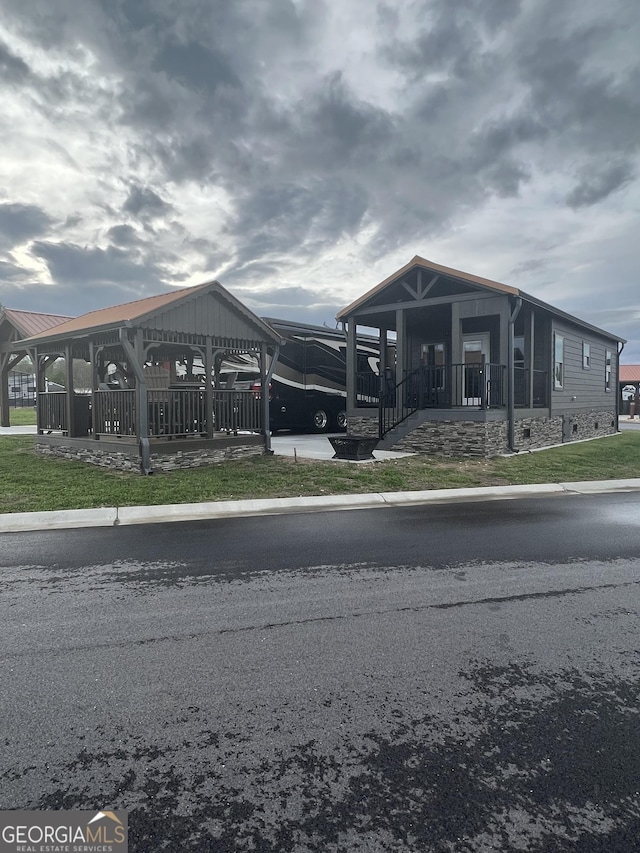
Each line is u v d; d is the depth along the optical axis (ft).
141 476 30.17
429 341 56.08
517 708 8.61
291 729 8.04
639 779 6.99
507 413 41.16
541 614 12.41
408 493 27.20
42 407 40.06
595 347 61.05
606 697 8.93
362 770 7.15
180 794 6.70
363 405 49.78
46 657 10.29
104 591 13.79
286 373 55.16
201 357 44.91
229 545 18.10
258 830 6.12
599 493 28.58
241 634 11.30
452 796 6.68
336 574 15.17
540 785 6.87
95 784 6.87
